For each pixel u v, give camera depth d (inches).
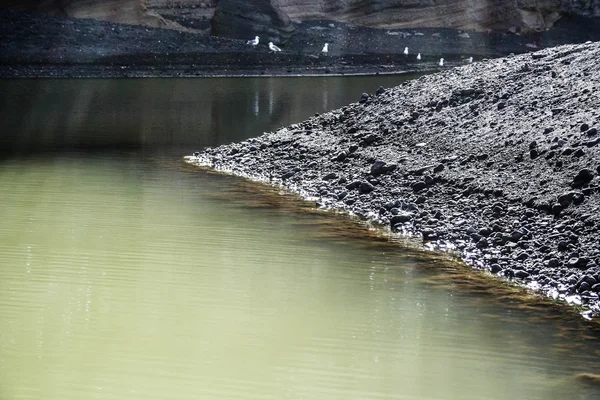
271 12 2086.6
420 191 621.0
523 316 408.8
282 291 437.1
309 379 337.1
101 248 505.4
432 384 334.3
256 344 369.7
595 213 505.0
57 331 379.6
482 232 527.5
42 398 318.7
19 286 437.4
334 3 2265.0
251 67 1877.5
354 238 540.4
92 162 783.1
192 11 2127.2
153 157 813.9
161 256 492.4
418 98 824.9
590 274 450.0
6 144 877.2
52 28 1900.8
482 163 631.8
